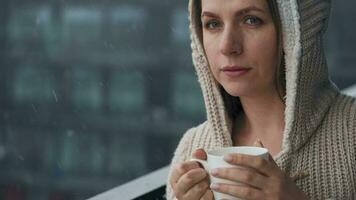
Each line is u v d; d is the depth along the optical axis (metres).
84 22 36.66
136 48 36.12
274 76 1.47
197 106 35.81
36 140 36.97
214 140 1.58
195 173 1.27
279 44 1.43
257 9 1.39
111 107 36.44
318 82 1.48
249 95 1.47
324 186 1.43
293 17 1.40
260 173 1.24
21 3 37.34
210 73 1.55
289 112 1.42
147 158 35.03
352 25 34.56
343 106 1.48
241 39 1.41
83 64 36.78
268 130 1.53
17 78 37.19
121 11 36.66
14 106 37.44
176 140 35.12
